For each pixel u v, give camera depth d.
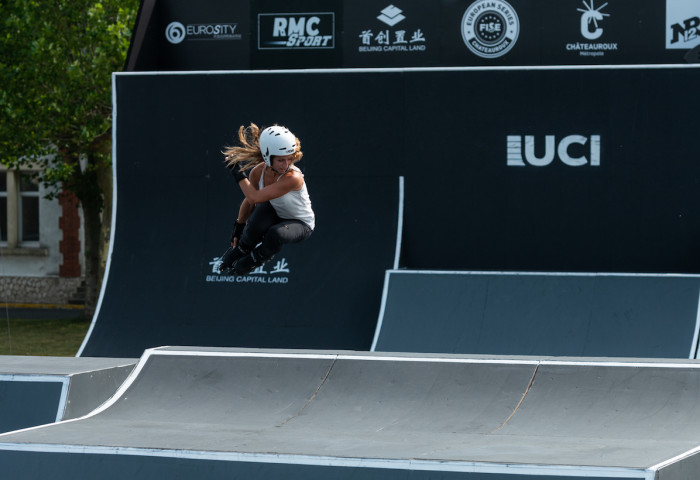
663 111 35.72
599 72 36.06
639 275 34.16
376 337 33.84
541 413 21.75
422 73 37.16
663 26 38.34
